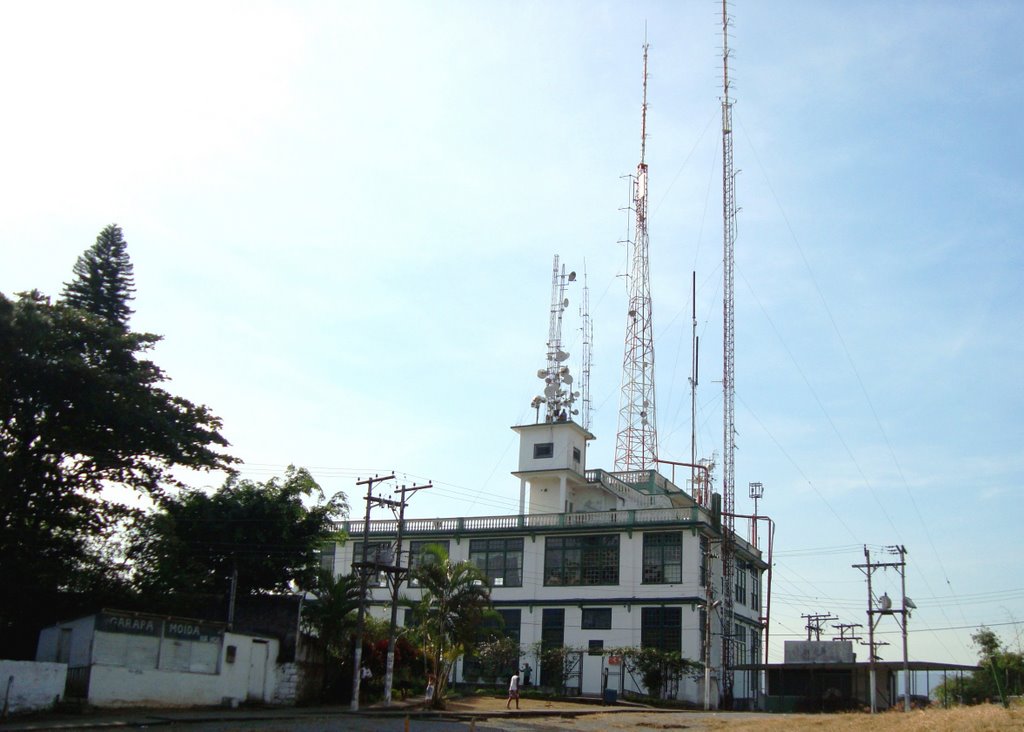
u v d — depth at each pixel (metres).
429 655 47.69
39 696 30.70
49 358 36.31
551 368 68.44
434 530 65.62
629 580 59.69
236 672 37.91
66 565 39.31
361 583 42.09
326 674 43.31
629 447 70.81
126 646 34.03
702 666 56.38
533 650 59.94
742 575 67.75
